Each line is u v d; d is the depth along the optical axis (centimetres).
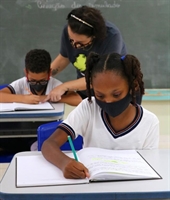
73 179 93
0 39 320
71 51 227
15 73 327
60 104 215
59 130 125
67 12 318
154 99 333
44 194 85
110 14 320
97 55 120
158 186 90
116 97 111
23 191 87
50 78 237
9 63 325
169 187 90
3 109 194
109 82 109
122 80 111
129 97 116
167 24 326
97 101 118
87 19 187
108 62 111
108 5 318
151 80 335
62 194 85
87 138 133
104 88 109
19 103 211
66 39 228
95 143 129
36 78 222
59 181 92
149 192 87
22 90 236
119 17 321
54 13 318
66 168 96
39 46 323
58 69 251
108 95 111
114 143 127
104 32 194
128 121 127
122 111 117
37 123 222
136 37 326
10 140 238
